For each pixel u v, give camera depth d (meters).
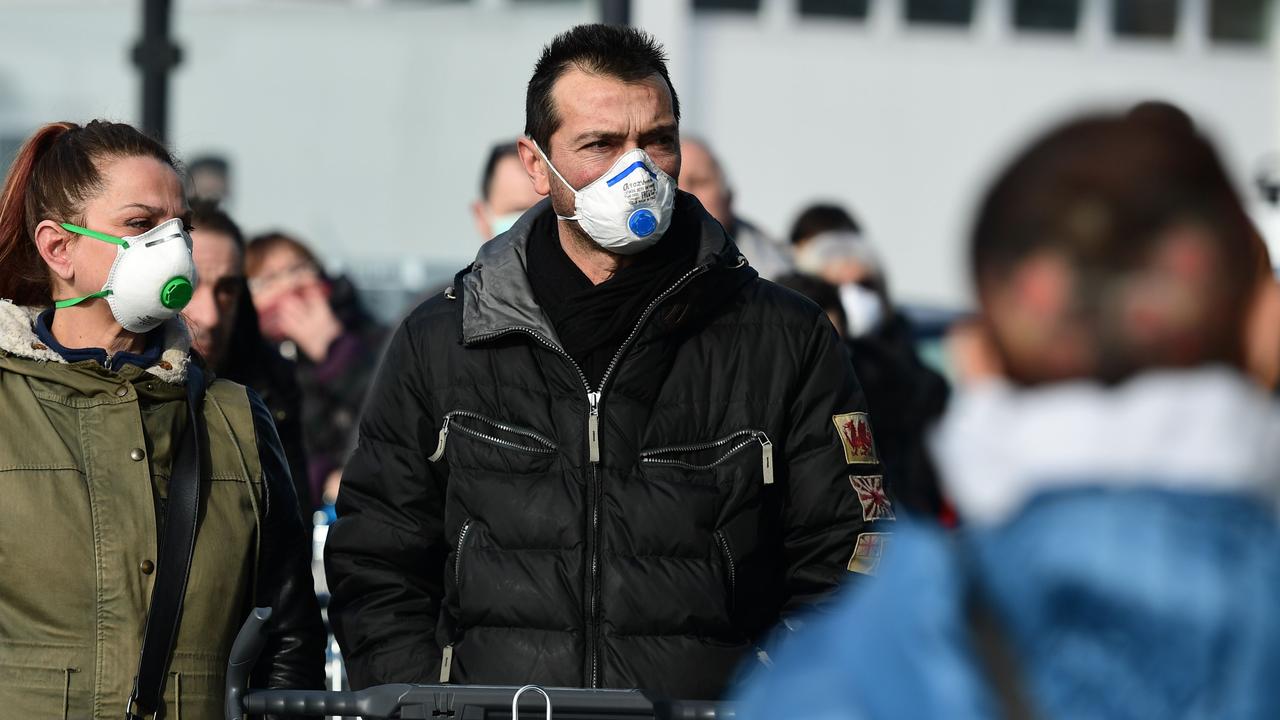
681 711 7.66
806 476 9.80
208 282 13.41
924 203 33.19
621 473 9.46
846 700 4.42
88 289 9.28
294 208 31.30
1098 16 34.56
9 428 8.88
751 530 9.60
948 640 4.35
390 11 31.19
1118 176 4.34
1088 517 4.25
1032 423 4.35
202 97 31.16
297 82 31.22
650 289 9.64
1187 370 4.31
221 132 31.22
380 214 31.31
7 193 9.51
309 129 31.27
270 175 31.27
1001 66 33.88
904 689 4.34
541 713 7.75
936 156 33.28
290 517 9.85
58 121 9.82
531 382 9.70
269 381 14.02
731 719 7.65
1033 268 4.37
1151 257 4.29
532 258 10.02
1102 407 4.31
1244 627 4.12
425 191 31.34
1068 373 4.36
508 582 9.30
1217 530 4.20
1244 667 4.12
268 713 8.00
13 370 9.02
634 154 9.65
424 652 9.70
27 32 31.53
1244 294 4.34
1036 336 4.38
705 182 15.77
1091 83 34.62
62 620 8.74
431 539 10.01
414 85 31.30
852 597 4.71
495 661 9.23
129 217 9.30
